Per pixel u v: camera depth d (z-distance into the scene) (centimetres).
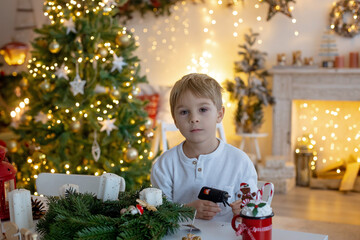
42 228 103
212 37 482
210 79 128
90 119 288
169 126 242
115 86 288
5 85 495
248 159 139
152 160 320
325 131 457
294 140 459
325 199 396
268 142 469
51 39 293
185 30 492
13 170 123
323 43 440
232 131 477
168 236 103
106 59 294
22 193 108
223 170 137
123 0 301
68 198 107
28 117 321
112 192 110
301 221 331
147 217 96
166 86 500
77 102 282
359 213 353
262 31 461
